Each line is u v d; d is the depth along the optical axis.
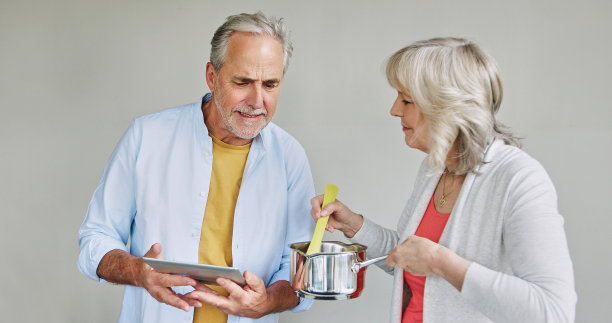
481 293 1.24
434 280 1.41
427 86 1.37
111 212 1.80
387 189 2.40
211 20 2.54
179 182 1.78
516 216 1.28
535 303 1.18
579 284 2.18
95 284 2.67
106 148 2.63
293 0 2.46
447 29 2.32
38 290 2.71
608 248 2.15
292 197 1.89
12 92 2.70
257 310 1.62
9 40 2.69
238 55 1.62
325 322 2.48
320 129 2.45
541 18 2.21
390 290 2.41
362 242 1.76
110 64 2.62
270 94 1.67
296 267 1.56
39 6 2.66
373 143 2.41
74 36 2.64
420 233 1.52
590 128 2.17
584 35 2.17
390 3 2.37
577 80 2.18
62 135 2.67
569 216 2.19
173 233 1.76
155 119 1.84
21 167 2.70
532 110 2.22
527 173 1.31
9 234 2.71
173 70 2.57
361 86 2.41
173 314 1.74
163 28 2.57
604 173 2.16
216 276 1.51
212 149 1.80
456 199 1.46
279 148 1.88
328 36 2.43
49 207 2.68
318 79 2.44
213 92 1.75
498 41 2.25
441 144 1.36
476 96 1.36
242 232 1.78
